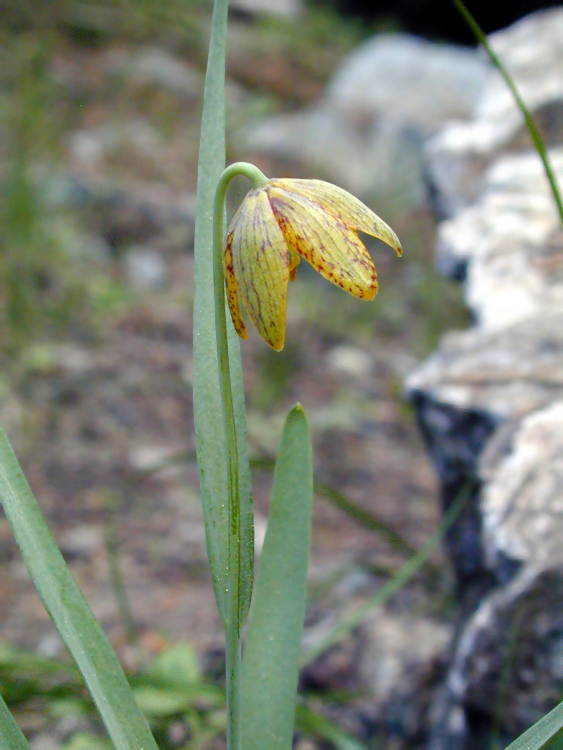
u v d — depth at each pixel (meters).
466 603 0.23
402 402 0.46
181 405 0.43
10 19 0.87
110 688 0.12
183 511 0.35
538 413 0.22
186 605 0.28
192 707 0.18
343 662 0.25
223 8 0.14
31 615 0.27
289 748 0.14
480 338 0.27
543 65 0.43
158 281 0.54
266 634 0.14
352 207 0.13
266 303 0.12
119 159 0.69
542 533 0.19
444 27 1.37
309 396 0.48
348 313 0.59
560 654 0.17
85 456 0.37
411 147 0.83
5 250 0.48
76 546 0.32
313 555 0.33
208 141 0.14
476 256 0.32
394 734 0.23
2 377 0.41
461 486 0.24
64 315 0.47
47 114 0.67
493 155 0.39
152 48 0.98
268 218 0.12
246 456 0.13
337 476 0.40
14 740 0.12
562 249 0.31
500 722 0.18
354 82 0.89
